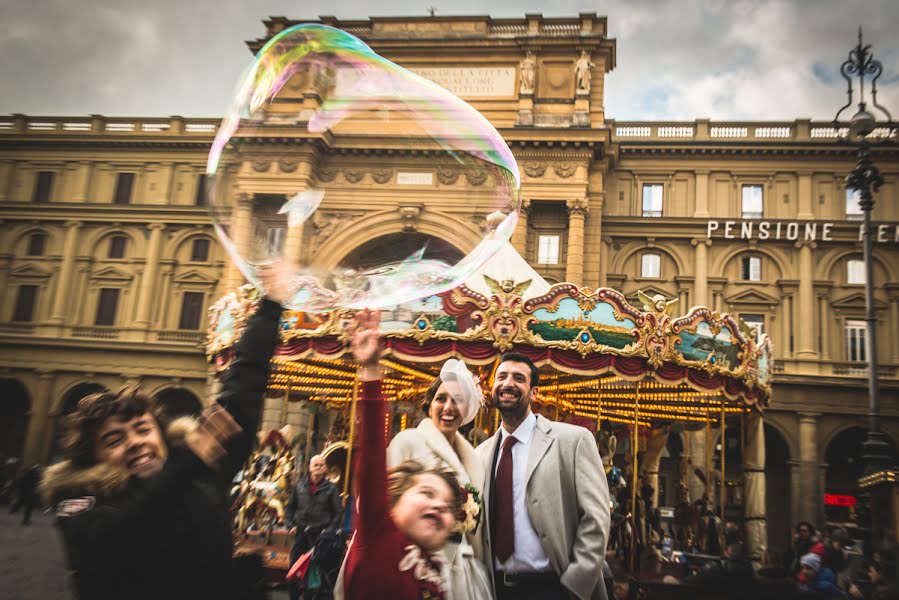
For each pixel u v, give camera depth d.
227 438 1.98
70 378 33.94
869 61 16.44
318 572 7.01
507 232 4.07
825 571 10.09
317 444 23.14
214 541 1.96
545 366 11.48
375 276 3.62
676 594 11.13
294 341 11.13
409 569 2.35
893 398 30.06
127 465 2.17
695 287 31.92
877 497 12.44
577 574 3.43
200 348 33.16
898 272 31.31
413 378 16.16
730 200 32.75
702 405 16.28
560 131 29.61
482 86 31.30
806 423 30.38
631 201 33.28
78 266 34.88
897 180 31.84
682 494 18.95
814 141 31.97
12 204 35.31
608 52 31.78
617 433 19.39
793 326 31.47
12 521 21.95
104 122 36.00
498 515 3.69
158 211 34.66
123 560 1.83
